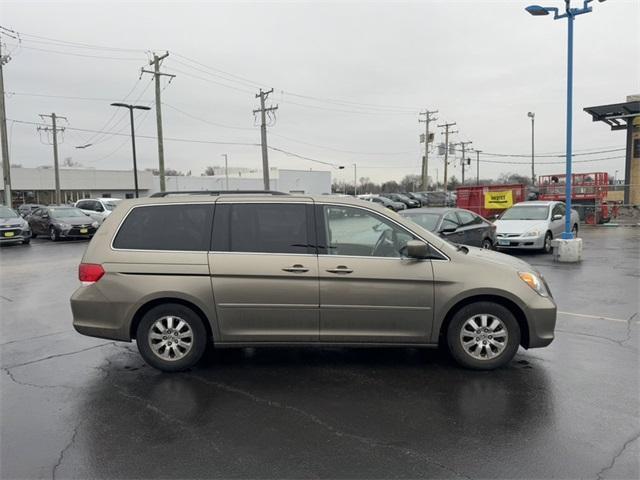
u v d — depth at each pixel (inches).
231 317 188.1
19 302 335.9
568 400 163.8
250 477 121.4
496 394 169.0
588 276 403.2
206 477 121.6
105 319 189.3
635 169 1107.3
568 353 211.5
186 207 195.3
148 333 191.5
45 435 143.6
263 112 1577.3
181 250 189.9
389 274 185.5
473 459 128.5
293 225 191.2
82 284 192.7
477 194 1059.3
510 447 134.1
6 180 1241.4
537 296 188.2
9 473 124.0
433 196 2186.3
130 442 139.1
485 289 185.2
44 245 759.1
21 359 212.4
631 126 1109.1
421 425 147.3
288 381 182.9
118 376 190.4
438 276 185.8
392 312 186.5
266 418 153.0
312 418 152.6
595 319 269.0
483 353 190.7
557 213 593.6
